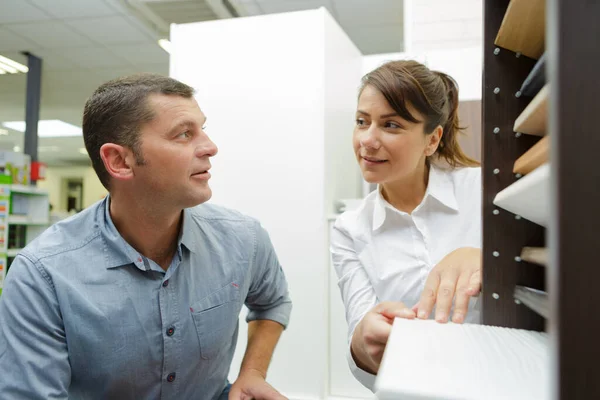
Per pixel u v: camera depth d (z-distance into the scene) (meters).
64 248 0.89
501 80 0.63
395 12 4.34
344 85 2.41
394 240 1.12
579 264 0.22
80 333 0.86
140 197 0.88
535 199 0.40
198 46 2.29
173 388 0.96
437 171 1.17
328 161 2.18
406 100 0.92
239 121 2.23
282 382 2.08
